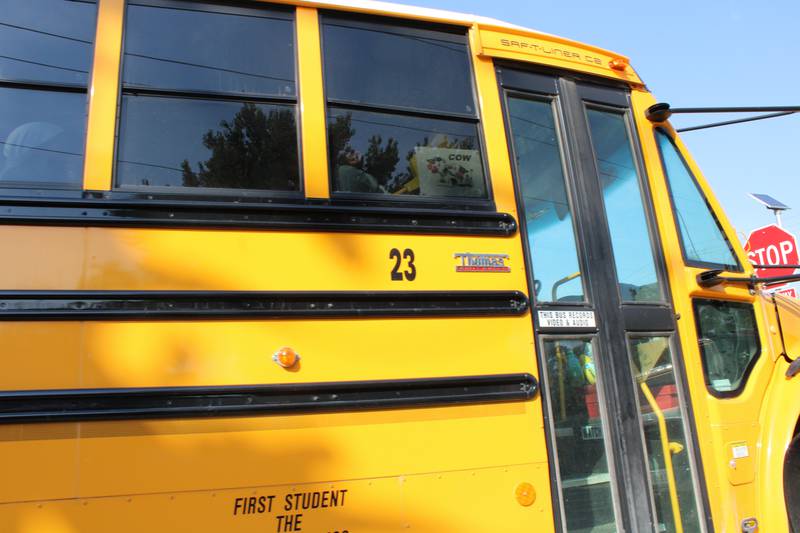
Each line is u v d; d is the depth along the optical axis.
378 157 2.71
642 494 2.79
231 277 2.32
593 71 3.35
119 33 2.45
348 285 2.47
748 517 3.06
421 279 2.60
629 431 2.85
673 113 3.46
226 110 2.53
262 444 2.25
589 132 3.25
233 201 2.42
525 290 2.77
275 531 2.22
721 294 3.38
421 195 2.73
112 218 2.24
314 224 2.48
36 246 2.15
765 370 3.44
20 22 2.36
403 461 2.42
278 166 2.53
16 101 2.29
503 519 2.51
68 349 2.11
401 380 2.46
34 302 2.11
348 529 2.30
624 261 3.12
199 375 2.22
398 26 2.92
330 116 2.67
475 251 2.73
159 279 2.24
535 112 3.15
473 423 2.55
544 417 2.67
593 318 2.92
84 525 2.04
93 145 2.30
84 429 2.09
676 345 3.12
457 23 3.04
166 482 2.13
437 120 2.88
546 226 2.97
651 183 3.35
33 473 2.02
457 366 2.57
